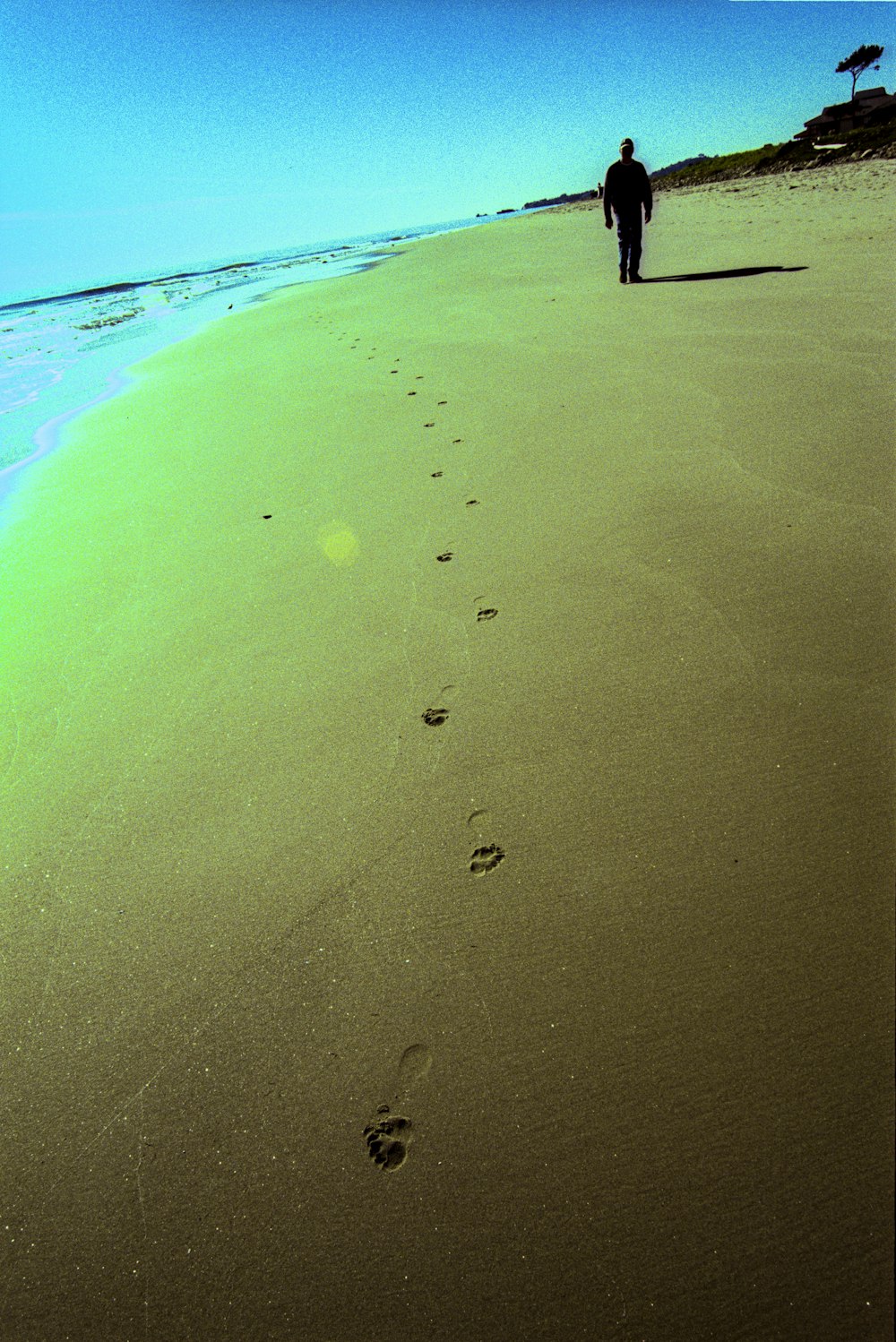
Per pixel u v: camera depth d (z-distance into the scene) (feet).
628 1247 3.62
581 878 5.32
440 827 5.95
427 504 11.43
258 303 52.54
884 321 16.08
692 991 4.54
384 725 7.12
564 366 17.06
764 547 8.55
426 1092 4.35
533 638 7.87
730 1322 3.35
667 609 7.84
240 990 5.08
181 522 12.71
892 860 4.98
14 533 13.46
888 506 8.87
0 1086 4.82
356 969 5.07
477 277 37.83
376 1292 3.67
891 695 6.22
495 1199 3.88
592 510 10.16
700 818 5.55
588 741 6.42
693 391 13.75
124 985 5.26
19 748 7.77
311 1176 4.12
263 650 8.66
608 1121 4.06
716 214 49.37
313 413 17.58
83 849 6.41
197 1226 4.03
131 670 8.76
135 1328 3.75
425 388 17.60
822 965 4.51
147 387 25.41
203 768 7.06
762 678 6.66
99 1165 4.36
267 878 5.82
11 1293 3.97
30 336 57.00
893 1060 4.03
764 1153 3.81
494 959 4.95
